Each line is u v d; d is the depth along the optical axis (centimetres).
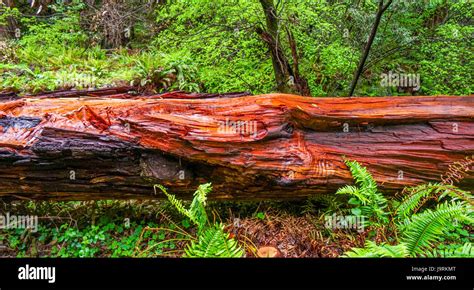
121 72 671
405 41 529
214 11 547
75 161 287
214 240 239
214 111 313
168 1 590
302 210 339
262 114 307
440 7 599
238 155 292
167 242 305
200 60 584
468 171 315
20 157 278
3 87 582
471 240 295
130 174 298
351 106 332
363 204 308
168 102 323
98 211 339
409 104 336
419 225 244
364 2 559
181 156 291
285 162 296
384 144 325
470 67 567
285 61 528
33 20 826
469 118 328
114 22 773
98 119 298
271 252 270
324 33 555
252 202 353
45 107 332
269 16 507
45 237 308
